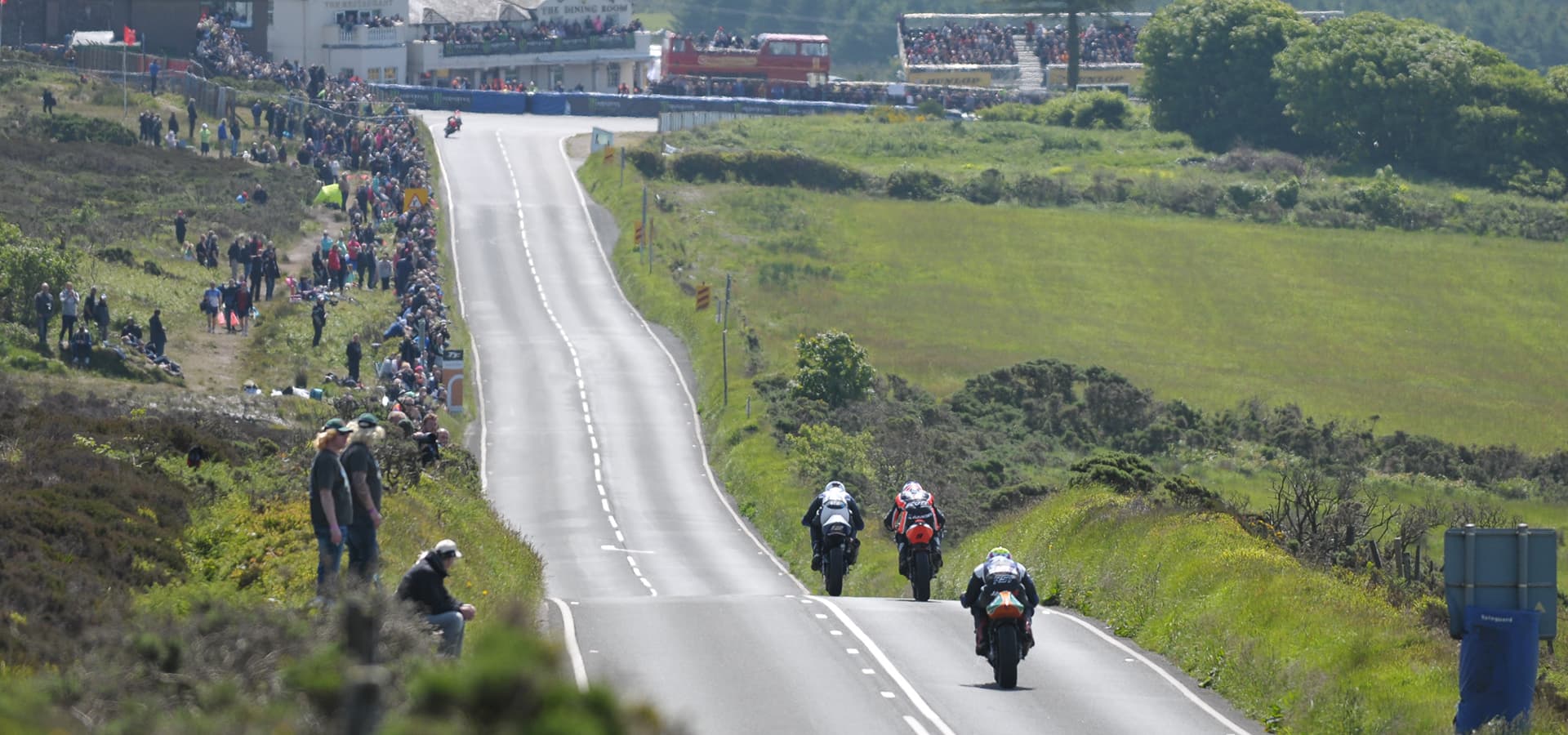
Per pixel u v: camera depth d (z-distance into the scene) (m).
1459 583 65.25
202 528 83.81
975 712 68.62
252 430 156.25
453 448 156.75
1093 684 75.44
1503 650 64.69
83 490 83.38
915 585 100.56
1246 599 83.06
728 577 158.62
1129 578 95.00
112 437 104.56
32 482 84.50
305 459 108.06
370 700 29.12
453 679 25.30
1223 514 106.12
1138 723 68.25
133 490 86.12
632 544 175.50
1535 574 65.19
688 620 86.50
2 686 42.00
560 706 24.86
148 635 44.78
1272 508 155.25
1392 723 67.56
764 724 65.19
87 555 70.75
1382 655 74.25
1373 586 97.56
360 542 69.69
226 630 46.25
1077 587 99.94
